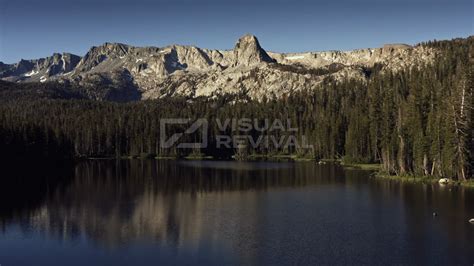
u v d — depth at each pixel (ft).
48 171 523.70
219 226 244.22
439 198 305.12
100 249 206.49
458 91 379.96
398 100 594.65
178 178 453.99
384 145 457.27
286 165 598.34
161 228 241.35
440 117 383.45
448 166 369.09
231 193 352.69
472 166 373.81
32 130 606.14
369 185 376.68
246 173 494.18
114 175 483.92
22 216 270.46
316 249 202.28
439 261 185.26
